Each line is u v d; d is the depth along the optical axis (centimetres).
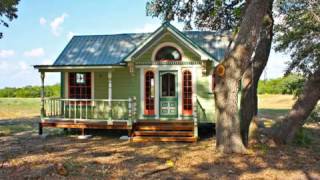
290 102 5050
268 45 1611
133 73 2059
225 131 1427
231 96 1411
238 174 1162
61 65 2005
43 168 1213
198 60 2003
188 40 1936
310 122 2555
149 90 2061
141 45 1973
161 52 2050
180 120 1959
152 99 2056
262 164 1280
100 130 2200
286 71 2302
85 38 2377
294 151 1501
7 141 1873
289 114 1652
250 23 1356
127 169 1226
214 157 1375
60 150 1592
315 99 1625
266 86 6700
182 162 1322
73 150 1590
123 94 2095
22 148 1650
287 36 2147
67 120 2002
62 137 2003
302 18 2055
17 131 2302
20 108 4344
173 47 2028
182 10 2064
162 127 1894
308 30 2095
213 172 1184
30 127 2522
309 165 1279
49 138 1970
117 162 1331
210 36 2222
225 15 2017
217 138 1461
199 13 2070
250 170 1208
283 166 1259
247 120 1553
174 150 1559
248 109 1562
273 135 1630
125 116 2089
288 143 1630
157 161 1345
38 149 1620
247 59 1387
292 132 1639
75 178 1106
